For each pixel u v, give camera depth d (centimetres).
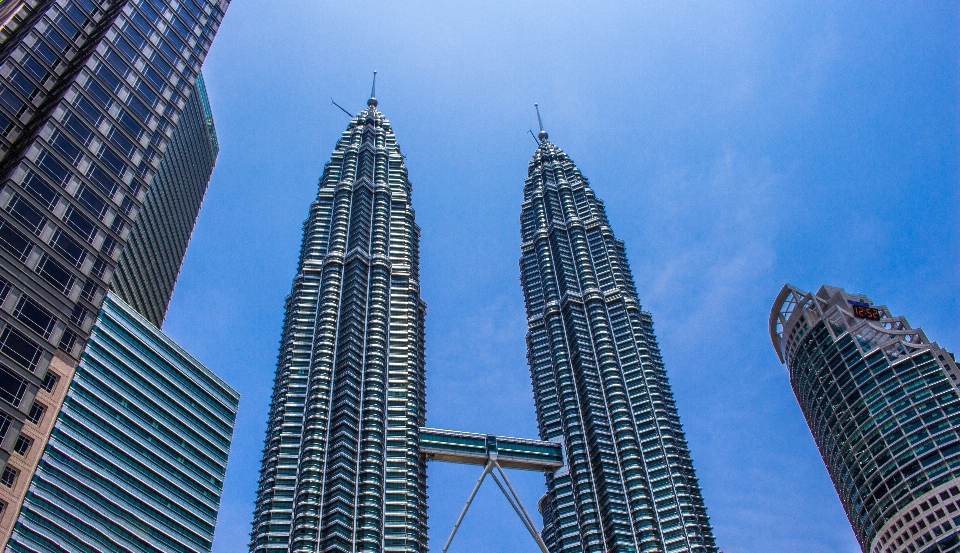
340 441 17438
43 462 10538
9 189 8006
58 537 10356
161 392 13150
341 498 16350
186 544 12506
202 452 13612
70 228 8550
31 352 7475
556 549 19238
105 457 11538
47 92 9631
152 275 16912
